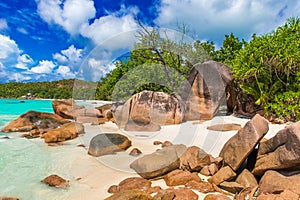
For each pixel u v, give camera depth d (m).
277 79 8.42
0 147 6.11
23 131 8.24
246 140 3.56
